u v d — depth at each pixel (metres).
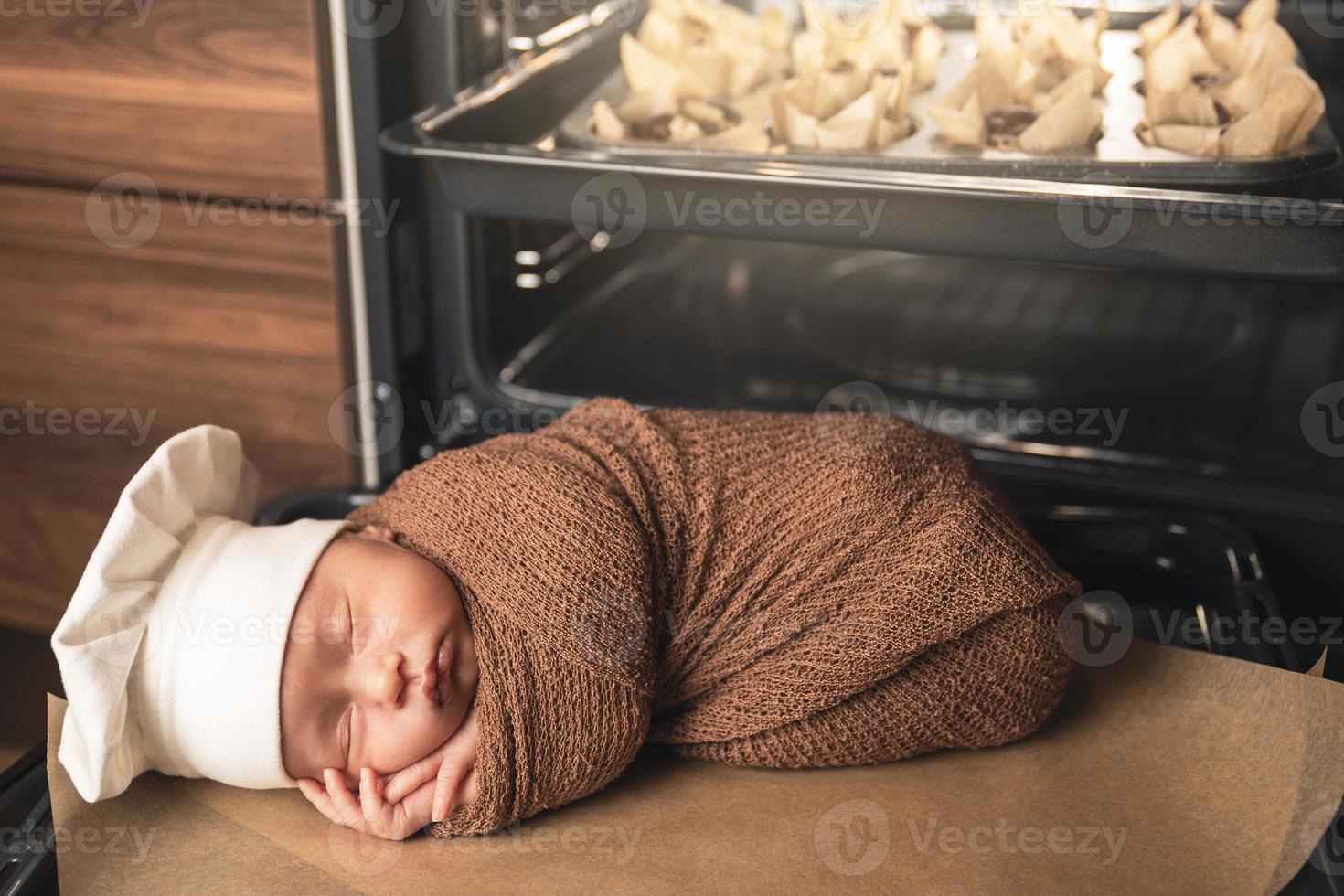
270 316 0.99
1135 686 0.83
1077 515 0.96
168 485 0.71
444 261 1.01
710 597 0.75
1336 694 0.79
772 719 0.74
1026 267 1.38
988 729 0.76
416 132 0.88
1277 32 0.91
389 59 0.92
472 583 0.72
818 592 0.74
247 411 1.04
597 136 0.93
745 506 0.76
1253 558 0.91
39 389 1.07
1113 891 0.67
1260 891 0.67
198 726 0.68
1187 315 1.26
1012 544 0.74
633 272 1.38
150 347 1.03
